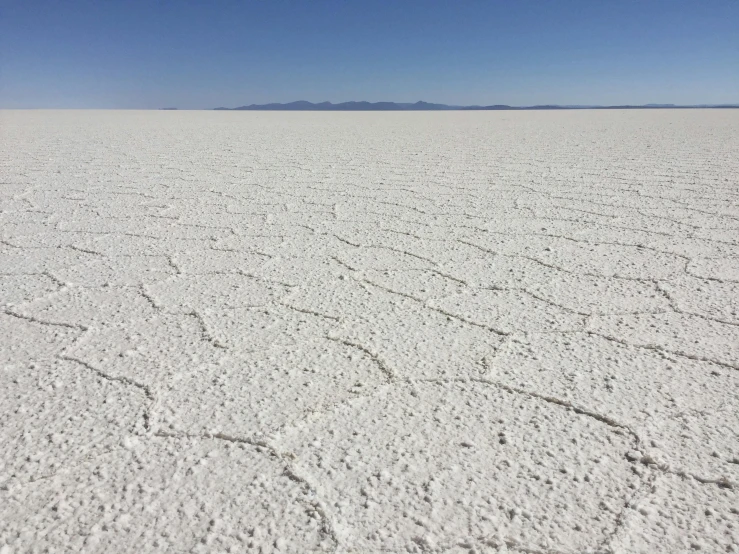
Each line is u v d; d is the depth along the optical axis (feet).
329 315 13.41
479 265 17.25
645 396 9.66
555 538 6.71
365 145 58.90
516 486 7.56
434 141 64.34
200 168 39.63
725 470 7.80
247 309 13.79
